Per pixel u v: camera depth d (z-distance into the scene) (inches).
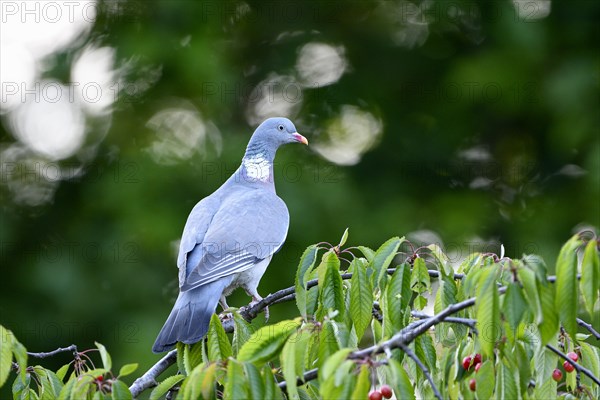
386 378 227.8
